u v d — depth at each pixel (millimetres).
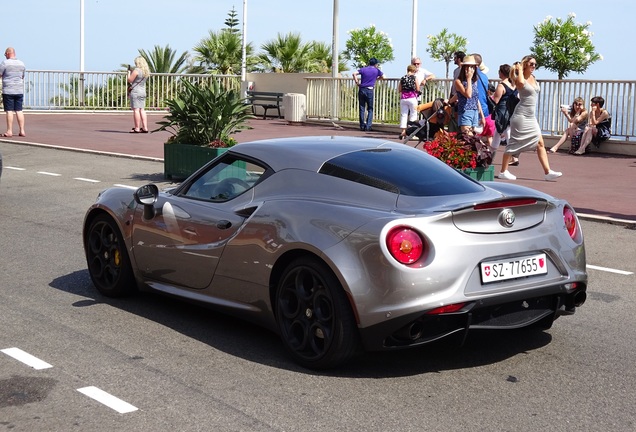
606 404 5016
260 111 30562
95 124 26250
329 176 5820
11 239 9820
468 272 5203
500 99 16281
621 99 19047
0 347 5973
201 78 33281
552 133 20203
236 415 4812
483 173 11945
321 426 4664
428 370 5555
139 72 23062
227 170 6383
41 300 7219
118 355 5832
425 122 16875
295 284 5578
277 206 5777
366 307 5180
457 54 16688
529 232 5500
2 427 4641
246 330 6422
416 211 5328
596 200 12484
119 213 7031
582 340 6223
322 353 5434
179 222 6453
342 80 26172
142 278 6945
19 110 21688
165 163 14445
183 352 5906
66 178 14711
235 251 5957
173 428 4633
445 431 4609
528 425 4699
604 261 8875
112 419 4750
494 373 5508
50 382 5312
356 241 5238
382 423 4711
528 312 5535
